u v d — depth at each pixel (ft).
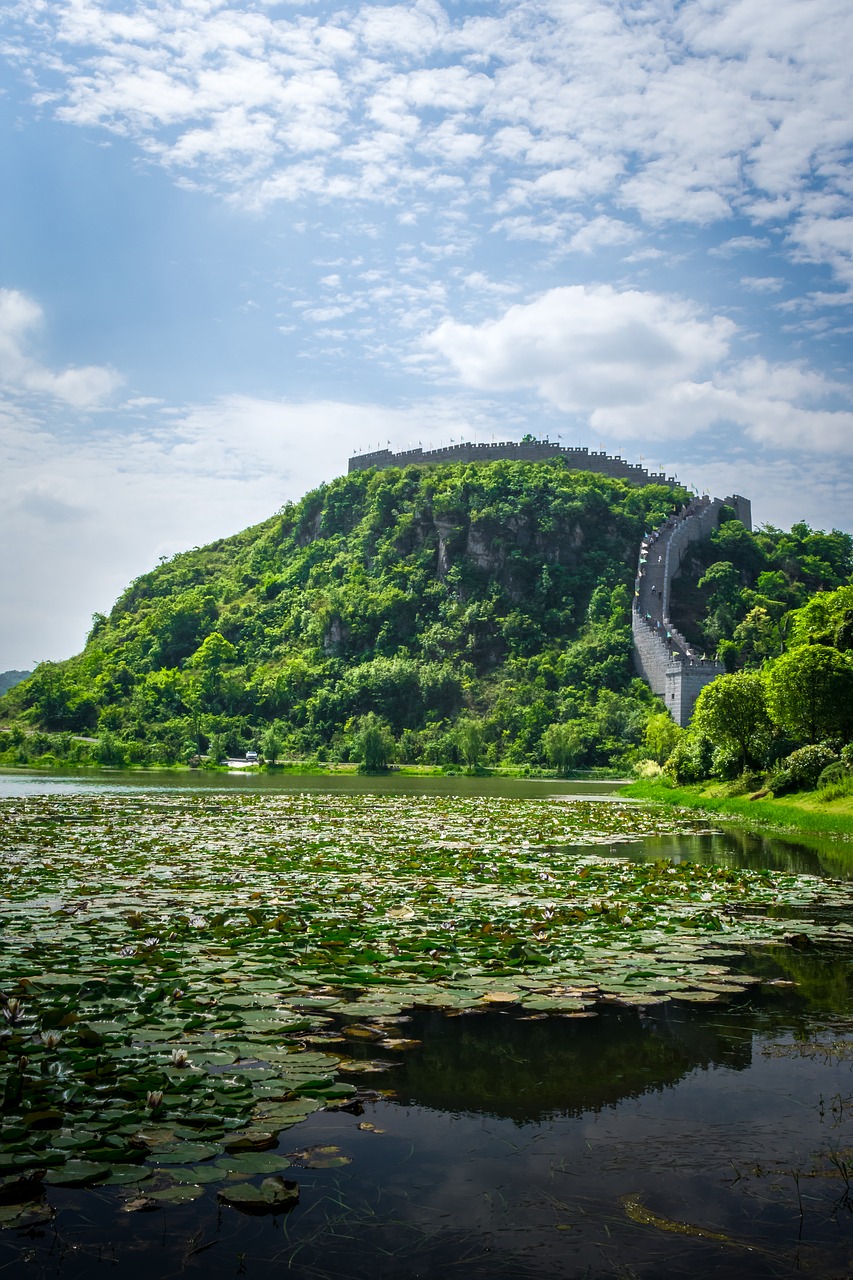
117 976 46.52
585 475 571.69
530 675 472.85
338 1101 33.14
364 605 549.13
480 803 178.60
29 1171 27.02
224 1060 35.47
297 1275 23.30
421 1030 41.04
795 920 63.57
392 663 495.82
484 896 70.13
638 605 453.99
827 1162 29.30
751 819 140.87
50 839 105.29
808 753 153.99
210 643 557.33
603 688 436.35
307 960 49.73
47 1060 35.14
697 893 73.05
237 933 56.44
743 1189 27.68
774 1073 36.32
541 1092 34.53
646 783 227.20
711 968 49.96
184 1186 26.55
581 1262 24.06
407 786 266.36
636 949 54.39
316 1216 26.16
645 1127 31.68
